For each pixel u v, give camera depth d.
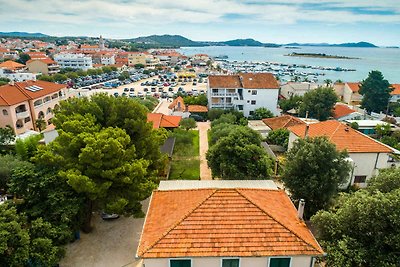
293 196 29.53
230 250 17.47
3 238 18.75
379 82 79.12
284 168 30.59
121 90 124.88
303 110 73.31
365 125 58.22
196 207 19.64
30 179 24.00
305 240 18.16
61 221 23.00
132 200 25.52
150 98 93.31
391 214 17.69
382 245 18.33
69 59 176.12
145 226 19.77
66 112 31.03
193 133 62.62
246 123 63.53
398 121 68.75
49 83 72.25
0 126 56.19
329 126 40.62
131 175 25.02
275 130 51.75
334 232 19.83
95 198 24.06
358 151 35.53
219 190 21.05
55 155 25.64
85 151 23.53
